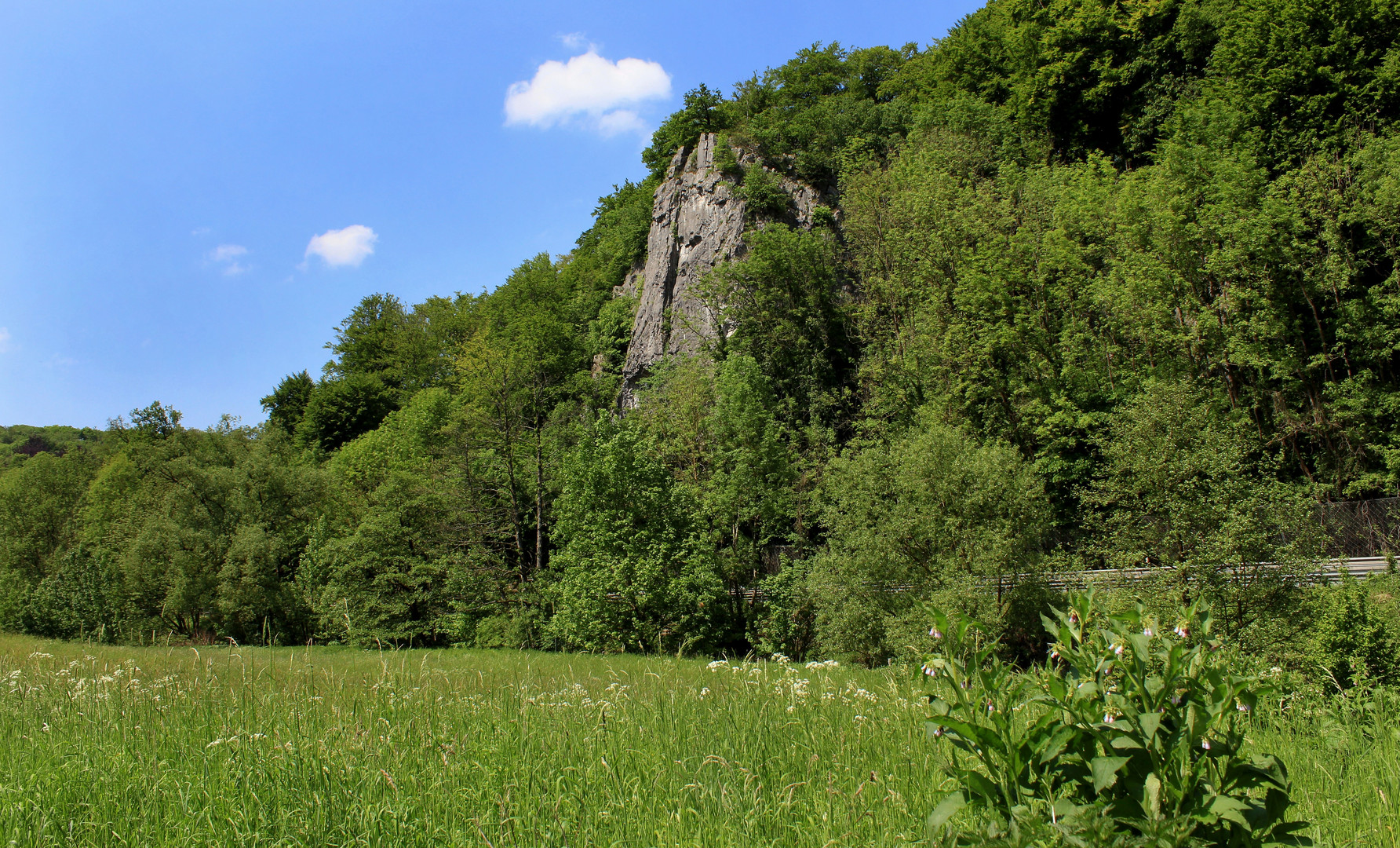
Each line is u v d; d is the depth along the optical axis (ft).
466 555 104.58
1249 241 93.76
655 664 37.29
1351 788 16.07
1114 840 8.39
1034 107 170.91
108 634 96.43
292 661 24.71
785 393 148.66
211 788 13.73
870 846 11.71
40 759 15.89
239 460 130.82
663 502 90.38
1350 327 92.73
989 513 65.82
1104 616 10.25
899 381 123.24
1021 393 103.96
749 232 186.60
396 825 12.32
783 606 88.84
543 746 16.98
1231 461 51.21
